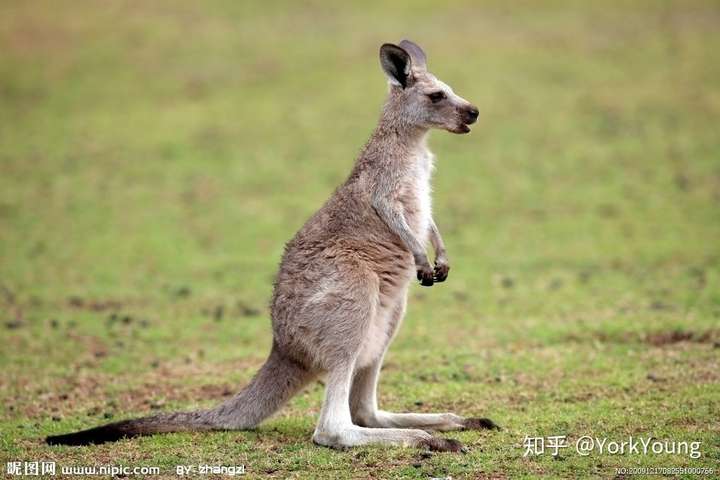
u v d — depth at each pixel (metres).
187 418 12.09
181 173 33.78
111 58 46.06
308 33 49.31
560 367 15.25
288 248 12.14
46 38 48.28
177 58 46.19
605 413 12.70
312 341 11.55
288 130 37.78
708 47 45.53
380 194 12.07
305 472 10.62
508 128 37.22
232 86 42.75
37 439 12.43
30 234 27.75
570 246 25.78
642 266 23.50
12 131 38.06
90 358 17.22
